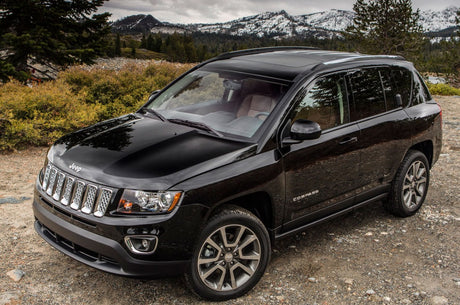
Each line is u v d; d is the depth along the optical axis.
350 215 5.55
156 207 3.13
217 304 3.53
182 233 3.20
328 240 4.82
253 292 3.74
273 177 3.67
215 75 4.62
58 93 9.30
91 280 3.80
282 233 4.01
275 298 3.66
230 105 4.29
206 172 3.31
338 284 3.94
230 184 3.38
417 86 5.46
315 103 4.14
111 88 11.12
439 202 6.09
